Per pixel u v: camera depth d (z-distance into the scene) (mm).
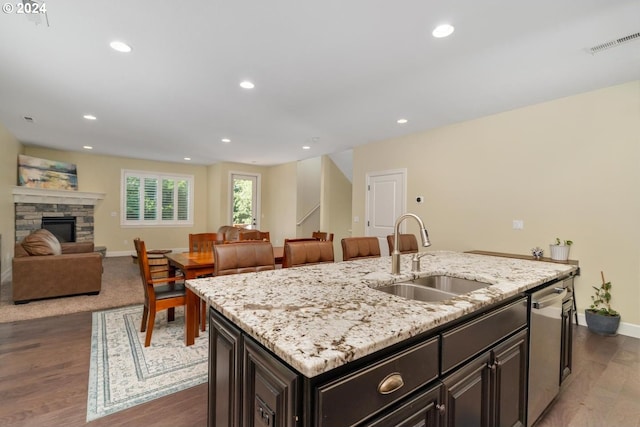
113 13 2018
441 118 4188
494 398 1358
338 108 3809
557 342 1918
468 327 1207
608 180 3186
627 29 2152
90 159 7234
